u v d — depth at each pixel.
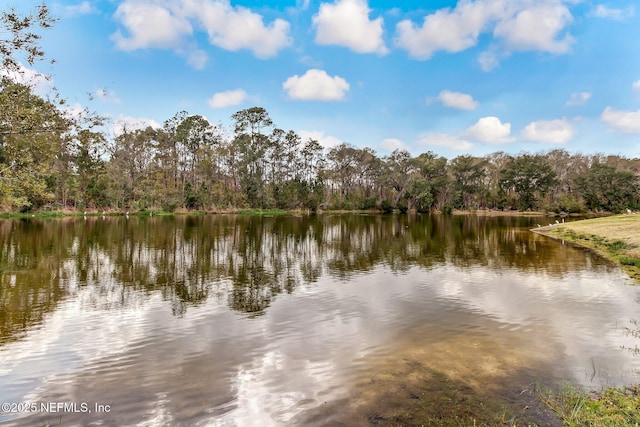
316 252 22.94
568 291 13.24
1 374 7.17
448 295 12.91
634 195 73.50
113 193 60.03
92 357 7.93
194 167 76.81
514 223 50.38
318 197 81.19
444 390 6.38
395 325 9.89
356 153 89.75
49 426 5.52
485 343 8.57
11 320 10.25
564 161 90.31
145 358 7.86
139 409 5.92
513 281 14.92
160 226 38.56
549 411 5.63
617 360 7.54
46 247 22.89
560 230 34.56
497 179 89.88
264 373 7.14
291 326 9.85
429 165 82.56
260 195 75.56
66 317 10.54
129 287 13.95
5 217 46.53
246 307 11.59
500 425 5.28
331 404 5.97
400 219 59.88
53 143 14.07
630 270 16.84
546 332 9.23
